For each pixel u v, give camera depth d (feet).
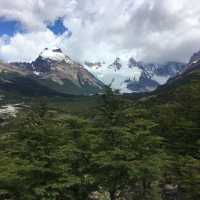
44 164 115.75
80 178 120.57
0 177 110.42
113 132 131.54
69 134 130.21
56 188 118.52
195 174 135.95
